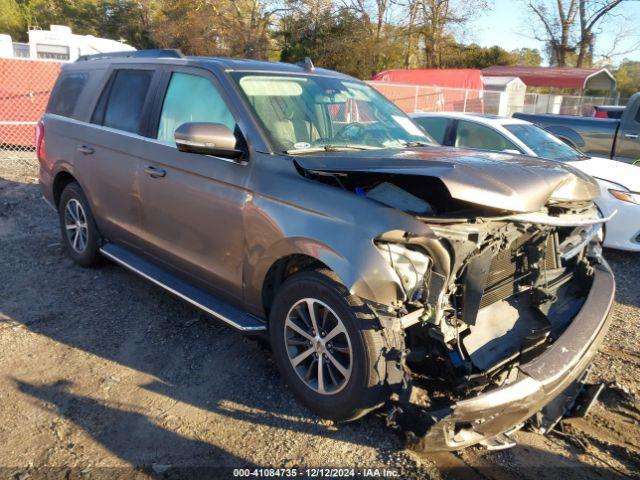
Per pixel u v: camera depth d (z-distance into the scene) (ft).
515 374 9.56
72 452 9.73
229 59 13.61
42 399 11.15
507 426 9.34
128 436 10.17
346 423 10.57
